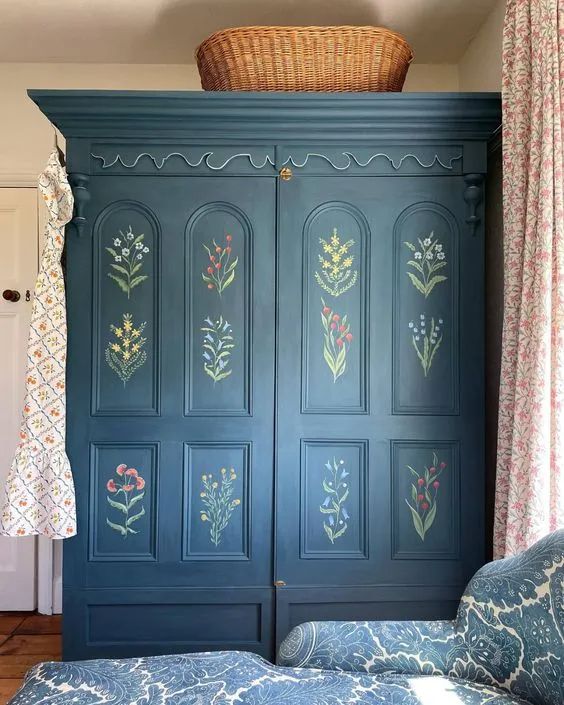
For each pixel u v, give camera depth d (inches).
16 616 113.0
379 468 84.7
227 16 97.2
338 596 83.7
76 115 82.4
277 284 84.6
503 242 85.7
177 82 113.9
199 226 85.0
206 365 84.9
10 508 78.5
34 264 114.0
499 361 90.5
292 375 84.6
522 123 73.8
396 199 85.4
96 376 84.1
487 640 52.9
